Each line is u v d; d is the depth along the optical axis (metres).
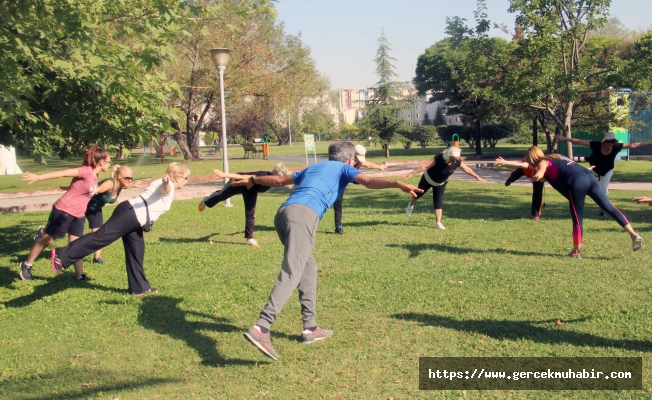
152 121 8.51
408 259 7.58
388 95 37.00
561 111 25.25
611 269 6.61
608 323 4.85
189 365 4.40
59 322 5.51
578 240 7.30
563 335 4.64
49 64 7.05
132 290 6.35
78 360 4.57
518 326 4.89
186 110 36.06
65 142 8.57
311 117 79.94
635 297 5.52
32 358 4.65
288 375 4.14
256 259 7.93
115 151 8.70
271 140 93.50
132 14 6.80
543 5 21.09
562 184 7.32
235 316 5.50
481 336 4.71
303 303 4.77
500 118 31.80
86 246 5.83
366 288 6.23
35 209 15.64
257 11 7.07
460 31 24.11
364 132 37.44
